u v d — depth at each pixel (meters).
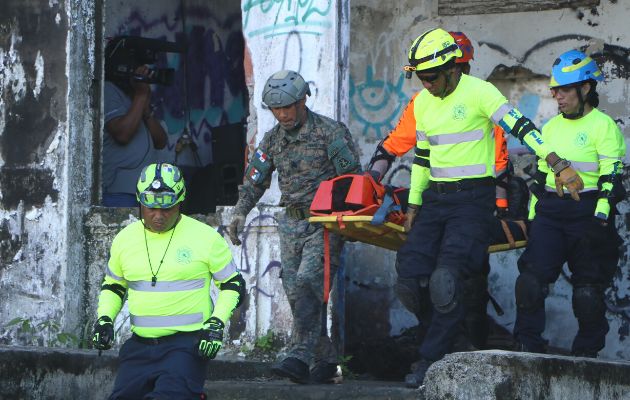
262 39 27.33
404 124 22.56
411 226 22.28
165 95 35.75
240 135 34.41
